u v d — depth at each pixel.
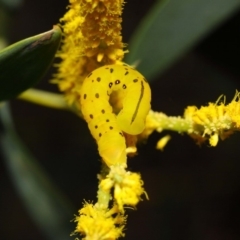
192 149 0.26
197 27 0.17
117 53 0.12
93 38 0.12
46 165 0.26
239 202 0.26
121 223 0.12
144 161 0.26
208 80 0.25
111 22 0.12
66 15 0.13
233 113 0.12
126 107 0.12
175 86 0.26
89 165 0.27
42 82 0.26
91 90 0.12
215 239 0.26
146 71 0.17
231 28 0.19
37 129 0.27
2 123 0.18
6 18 0.18
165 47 0.17
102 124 0.12
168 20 0.17
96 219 0.12
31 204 0.19
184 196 0.26
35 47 0.12
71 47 0.13
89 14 0.12
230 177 0.26
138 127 0.12
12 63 0.13
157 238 0.26
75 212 0.19
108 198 0.12
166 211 0.26
